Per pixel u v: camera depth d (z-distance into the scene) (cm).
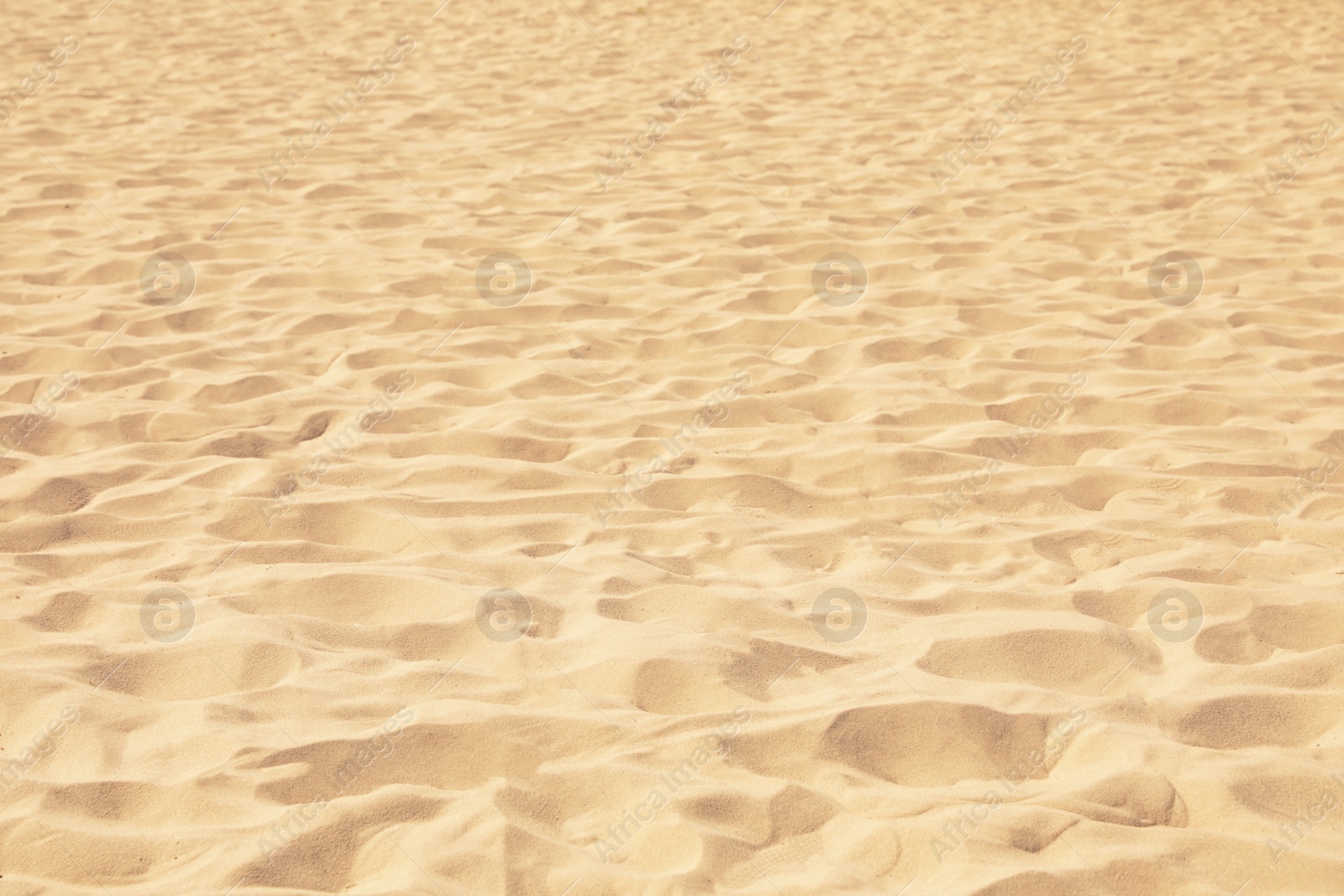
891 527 350
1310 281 552
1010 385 449
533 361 466
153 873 215
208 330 496
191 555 324
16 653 275
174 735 250
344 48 1048
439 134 798
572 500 361
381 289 539
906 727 258
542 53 1041
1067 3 1254
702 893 212
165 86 893
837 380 455
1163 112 843
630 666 275
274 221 627
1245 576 321
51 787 233
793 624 296
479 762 246
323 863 218
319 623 293
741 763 246
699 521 349
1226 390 445
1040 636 291
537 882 214
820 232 621
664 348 486
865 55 1037
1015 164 737
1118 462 393
